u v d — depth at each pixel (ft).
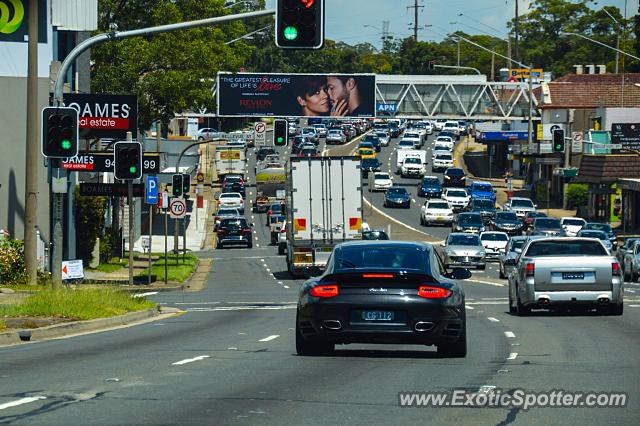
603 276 190.29
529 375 109.91
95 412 83.30
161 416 81.61
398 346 143.43
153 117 486.38
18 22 325.21
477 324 182.09
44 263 317.63
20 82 325.42
